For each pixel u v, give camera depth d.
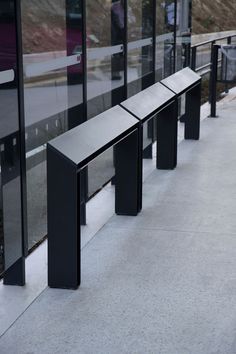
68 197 3.46
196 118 7.58
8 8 3.14
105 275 3.79
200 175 6.11
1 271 3.64
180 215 4.93
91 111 4.93
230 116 9.24
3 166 3.30
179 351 2.94
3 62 3.18
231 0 30.66
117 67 5.33
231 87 12.28
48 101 4.03
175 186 5.73
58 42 4.04
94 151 3.60
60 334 3.10
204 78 11.48
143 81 6.24
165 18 6.76
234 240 4.41
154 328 3.16
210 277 3.78
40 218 3.91
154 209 5.07
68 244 3.53
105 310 3.35
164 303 3.43
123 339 3.05
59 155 3.38
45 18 3.88
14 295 3.50
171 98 5.55
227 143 7.50
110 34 5.16
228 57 9.07
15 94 3.25
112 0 5.14
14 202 3.40
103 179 5.01
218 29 27.08
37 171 3.88
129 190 4.84
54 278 3.58
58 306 3.38
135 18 5.86
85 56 4.35
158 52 6.61
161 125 6.18
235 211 5.06
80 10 4.24
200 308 3.38
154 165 6.45
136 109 4.71
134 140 4.73
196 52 9.12
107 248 4.23
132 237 4.44
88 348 2.97
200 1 28.55
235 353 2.92
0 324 3.18
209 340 3.04
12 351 2.94
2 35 3.16
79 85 4.38
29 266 3.89
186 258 4.07
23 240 3.50
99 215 4.89
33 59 3.77
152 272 3.85
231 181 5.93
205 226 4.70
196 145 7.37
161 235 4.49
